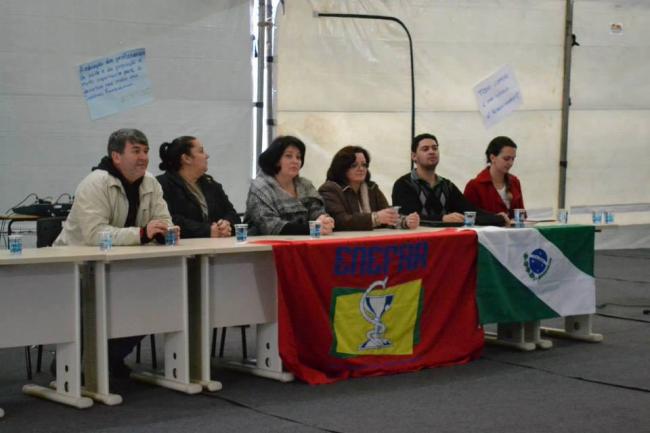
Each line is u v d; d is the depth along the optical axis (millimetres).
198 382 4410
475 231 5098
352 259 4602
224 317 4449
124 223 4457
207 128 7465
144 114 7207
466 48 8734
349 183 5516
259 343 4699
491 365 4980
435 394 4309
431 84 8602
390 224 5289
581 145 9492
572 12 9234
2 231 6836
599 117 9547
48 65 6859
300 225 4980
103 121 7059
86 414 3938
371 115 8320
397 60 8391
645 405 4102
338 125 8164
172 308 4266
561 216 5875
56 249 4055
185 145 5121
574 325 5750
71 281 3973
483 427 3736
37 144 6871
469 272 5070
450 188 5980
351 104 8211
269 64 7762
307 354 4551
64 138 6945
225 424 3775
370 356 4715
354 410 4012
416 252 4836
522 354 5289
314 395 4285
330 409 4027
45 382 4578
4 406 4090
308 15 7938
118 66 7078
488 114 8914
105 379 4117
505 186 6219
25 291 3850
